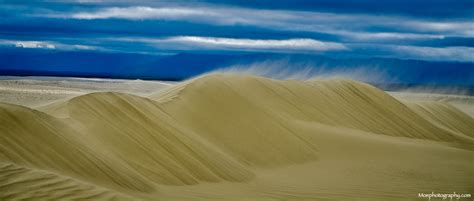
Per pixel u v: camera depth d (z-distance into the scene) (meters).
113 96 14.62
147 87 56.56
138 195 9.70
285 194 12.03
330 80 28.25
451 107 35.41
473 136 32.41
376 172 16.16
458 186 14.90
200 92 18.92
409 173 16.39
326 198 12.01
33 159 9.16
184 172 12.56
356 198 12.30
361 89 28.53
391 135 25.95
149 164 12.31
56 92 38.53
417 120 28.56
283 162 16.78
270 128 18.48
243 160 16.08
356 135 21.39
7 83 42.12
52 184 7.81
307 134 19.58
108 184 9.70
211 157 13.94
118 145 12.49
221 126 17.50
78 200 7.50
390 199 12.60
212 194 11.07
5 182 7.55
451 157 20.45
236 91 20.16
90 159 10.25
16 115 9.96
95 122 13.09
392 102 28.78
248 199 10.99
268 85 23.09
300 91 24.66
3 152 8.77
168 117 15.76
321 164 17.02
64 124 11.66
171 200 9.84
